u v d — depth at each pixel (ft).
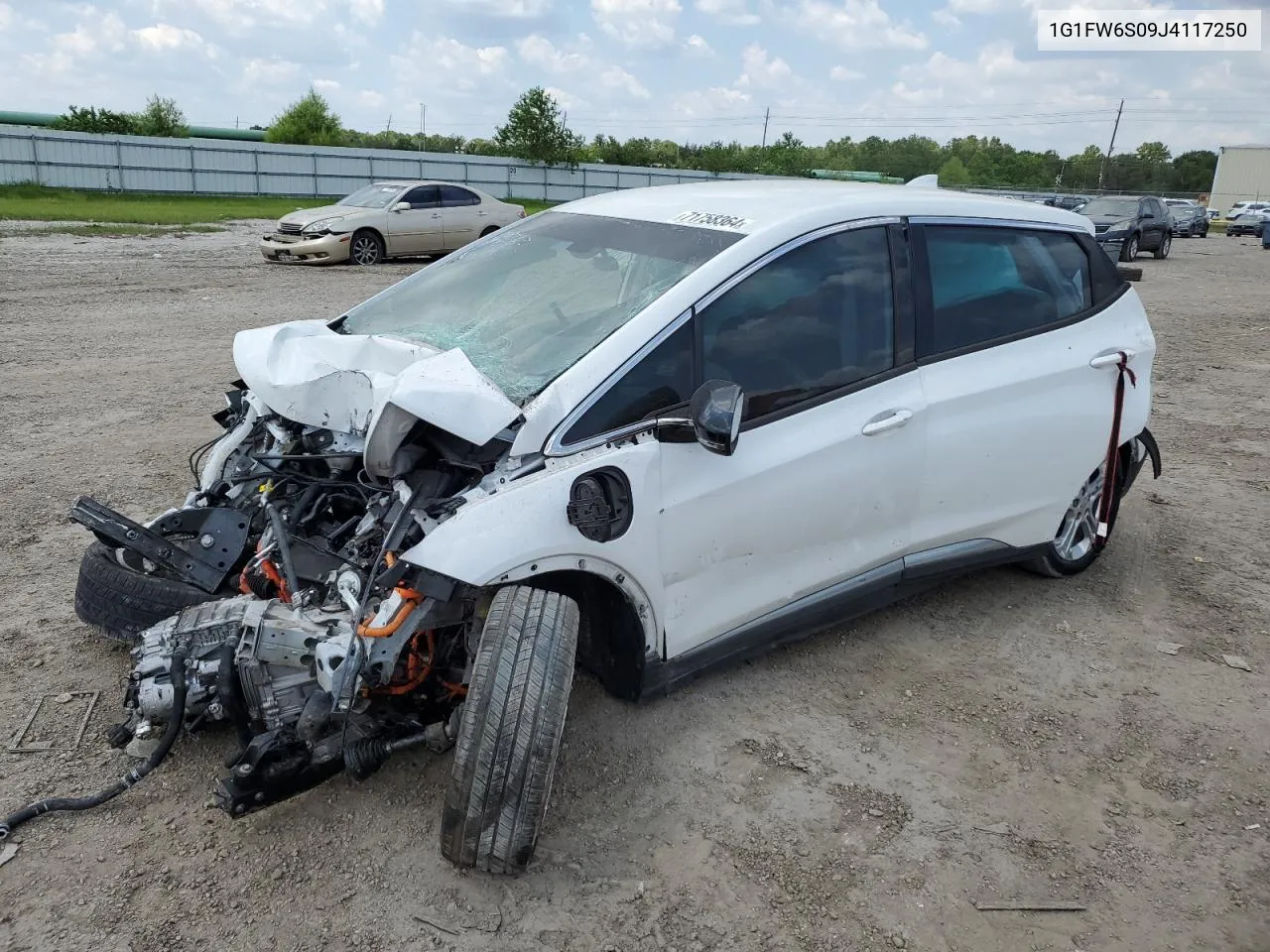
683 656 11.19
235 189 135.54
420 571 9.12
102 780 10.37
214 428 23.11
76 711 11.52
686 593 10.95
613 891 9.32
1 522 16.98
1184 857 10.18
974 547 14.23
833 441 11.81
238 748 10.64
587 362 10.25
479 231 64.90
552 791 10.52
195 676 9.73
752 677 13.02
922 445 12.78
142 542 11.26
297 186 140.67
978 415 13.39
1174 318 46.75
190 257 59.36
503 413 9.48
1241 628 15.12
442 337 11.94
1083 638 14.62
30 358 29.86
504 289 12.75
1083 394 14.84
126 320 36.52
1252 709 12.92
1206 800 11.08
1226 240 129.29
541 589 9.61
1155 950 9.00
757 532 11.32
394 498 10.24
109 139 124.26
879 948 8.86
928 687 13.08
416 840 9.76
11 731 11.12
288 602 10.23
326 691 9.03
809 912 9.21
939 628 14.73
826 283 12.07
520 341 11.24
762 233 11.62
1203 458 23.82
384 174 146.82
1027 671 13.62
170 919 8.71
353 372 10.84
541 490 9.46
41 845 9.49
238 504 12.10
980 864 9.95
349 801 10.24
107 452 21.08
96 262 53.72
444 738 10.12
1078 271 15.33
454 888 9.21
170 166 129.49
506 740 8.54
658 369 10.57
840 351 12.14
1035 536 15.12
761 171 209.05
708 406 9.73
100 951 8.36
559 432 9.85
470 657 9.96
